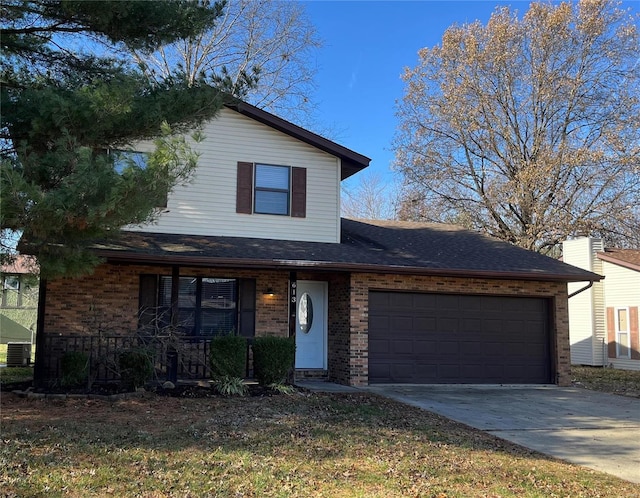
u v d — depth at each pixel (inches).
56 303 461.7
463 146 1082.1
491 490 229.5
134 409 343.6
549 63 1018.7
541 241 1054.4
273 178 550.9
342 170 602.5
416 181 1103.6
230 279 519.8
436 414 384.5
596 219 968.9
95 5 324.8
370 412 373.4
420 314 541.0
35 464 231.3
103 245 439.8
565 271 561.3
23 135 314.5
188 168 301.9
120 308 479.2
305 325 552.7
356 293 511.8
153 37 367.9
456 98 1033.5
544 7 1011.3
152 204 294.2
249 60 960.9
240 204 535.8
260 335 515.8
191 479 223.9
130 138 350.6
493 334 560.4
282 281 533.3
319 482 228.4
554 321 573.6
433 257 553.3
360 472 243.3
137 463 239.3
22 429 282.5
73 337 430.0
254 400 389.1
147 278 495.2
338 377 524.1
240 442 278.2
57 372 441.7
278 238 543.8
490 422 368.5
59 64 375.9
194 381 455.2
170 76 381.4
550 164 940.0
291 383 456.4
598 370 781.9
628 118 951.6
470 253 590.2
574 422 380.5
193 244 480.7
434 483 233.9
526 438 328.8
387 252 551.5
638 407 449.4
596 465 277.1
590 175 957.2
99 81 322.7
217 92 380.2
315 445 281.3
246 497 209.0
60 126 298.7
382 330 528.4
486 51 1026.1
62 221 268.1
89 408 343.9
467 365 548.1
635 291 797.2
